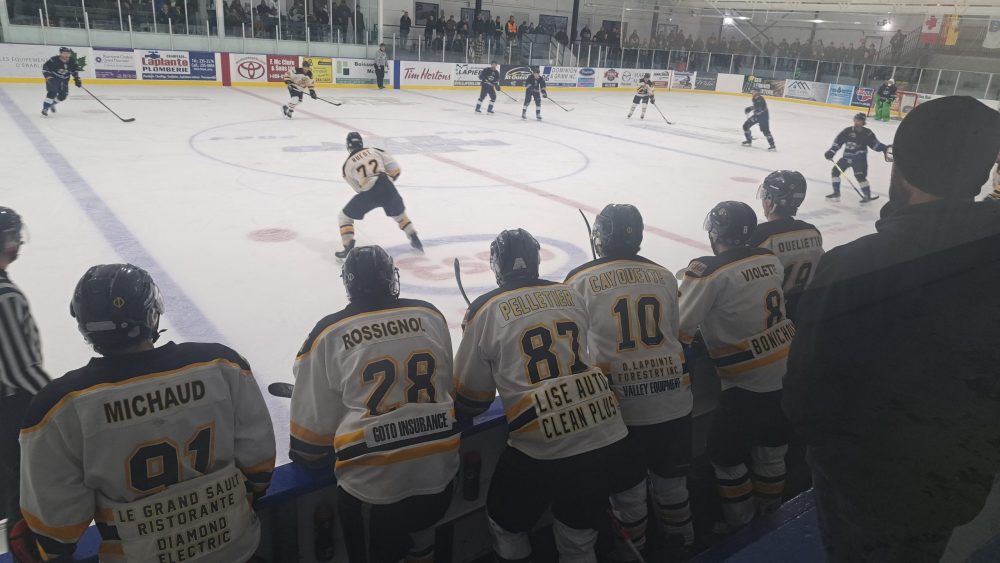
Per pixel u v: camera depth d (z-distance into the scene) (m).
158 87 15.88
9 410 1.84
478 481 2.12
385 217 6.41
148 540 1.39
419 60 19.92
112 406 1.35
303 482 1.79
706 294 2.22
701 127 15.11
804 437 0.71
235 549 1.48
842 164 8.28
